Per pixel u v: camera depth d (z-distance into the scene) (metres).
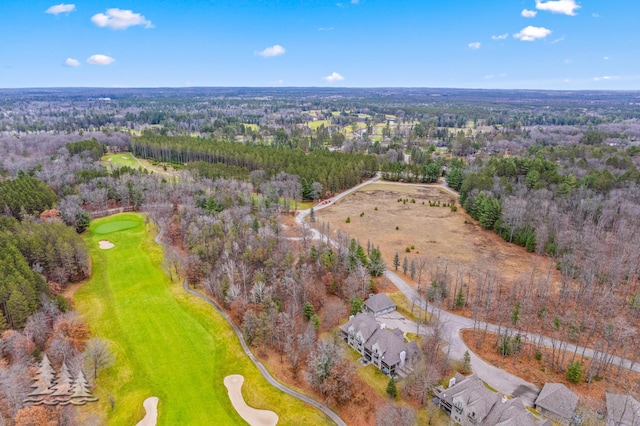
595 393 66.12
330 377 65.62
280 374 71.06
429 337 76.19
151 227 130.75
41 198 131.00
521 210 129.88
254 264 100.88
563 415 60.25
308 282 94.12
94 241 120.25
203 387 67.62
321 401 65.75
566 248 113.94
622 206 132.12
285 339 77.25
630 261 102.56
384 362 70.88
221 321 84.50
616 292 96.06
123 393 66.00
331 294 96.44
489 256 118.06
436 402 64.75
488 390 61.06
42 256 93.12
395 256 107.88
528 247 120.56
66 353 69.00
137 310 87.88
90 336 78.44
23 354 66.62
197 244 106.06
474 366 72.88
